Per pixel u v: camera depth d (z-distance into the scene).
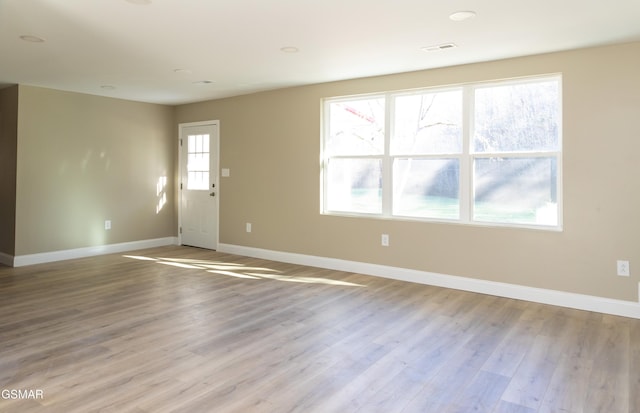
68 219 5.96
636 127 3.64
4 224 5.64
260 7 2.96
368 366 2.71
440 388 2.44
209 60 4.30
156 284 4.65
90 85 5.50
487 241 4.36
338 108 5.42
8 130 5.57
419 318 3.61
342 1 2.87
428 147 4.80
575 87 3.88
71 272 5.18
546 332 3.31
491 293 4.34
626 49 3.67
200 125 6.80
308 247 5.65
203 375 2.57
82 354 2.85
